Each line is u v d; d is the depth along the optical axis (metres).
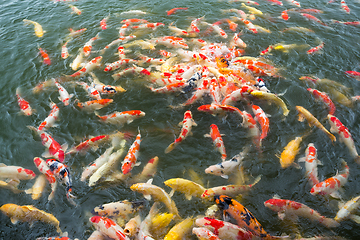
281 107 4.72
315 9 6.52
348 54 5.46
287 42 5.76
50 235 3.89
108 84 5.20
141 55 5.52
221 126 4.64
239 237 3.73
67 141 4.57
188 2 7.00
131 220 3.88
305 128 4.54
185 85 4.97
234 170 4.22
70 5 7.03
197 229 3.71
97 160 4.30
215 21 6.34
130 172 4.27
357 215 3.87
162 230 3.84
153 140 4.55
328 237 3.79
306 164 4.20
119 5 7.02
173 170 4.29
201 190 4.02
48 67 5.49
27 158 4.41
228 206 3.85
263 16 6.43
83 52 5.66
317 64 5.34
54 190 4.15
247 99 4.84
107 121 4.75
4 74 5.38
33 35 6.13
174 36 6.01
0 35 6.14
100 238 3.78
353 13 6.40
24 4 7.20
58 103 4.97
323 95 4.76
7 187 4.19
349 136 4.36
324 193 4.00
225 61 5.23
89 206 4.04
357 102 4.76
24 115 4.84
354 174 4.15
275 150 4.39
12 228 3.94
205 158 4.37
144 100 4.98
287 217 3.91
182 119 4.76
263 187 4.11
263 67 5.20
